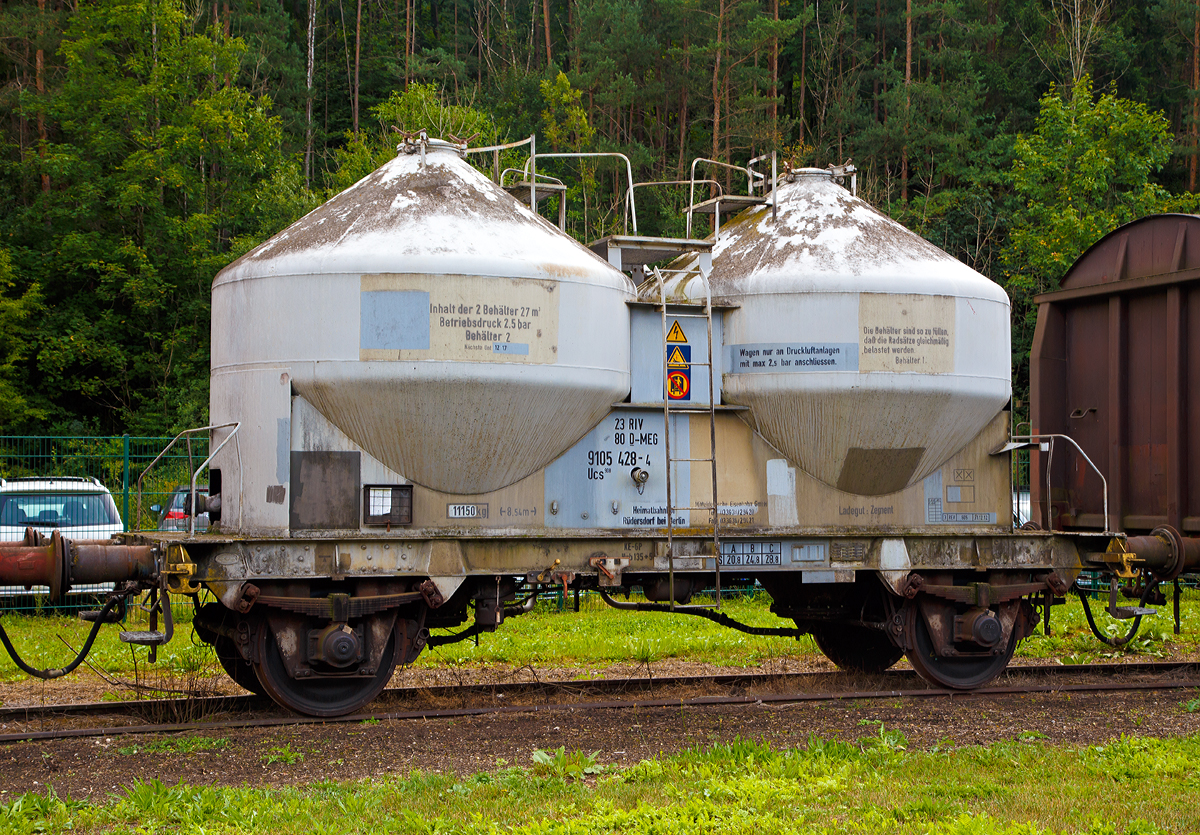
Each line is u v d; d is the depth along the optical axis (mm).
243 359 8742
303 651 8539
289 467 8508
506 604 9312
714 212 11461
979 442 10477
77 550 7957
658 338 9703
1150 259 11023
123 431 32781
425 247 8594
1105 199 33844
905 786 6379
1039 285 36156
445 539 8711
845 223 10305
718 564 9336
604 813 5816
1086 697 9609
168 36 33844
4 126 37438
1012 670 10992
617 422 9414
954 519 10328
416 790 6285
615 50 42500
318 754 7359
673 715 8805
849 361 9703
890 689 10258
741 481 9805
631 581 9742
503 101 45750
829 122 47531
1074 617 14383
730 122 41688
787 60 53156
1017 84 47406
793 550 9680
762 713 8883
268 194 33812
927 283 9938
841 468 9938
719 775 6676
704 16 41344
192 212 34719
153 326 33562
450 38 56188
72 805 6051
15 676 10867
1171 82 47125
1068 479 11766
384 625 8719
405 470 8766
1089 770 6734
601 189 41688
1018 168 34500
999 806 5953
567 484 9227
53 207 33125
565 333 8828
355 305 8461
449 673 11156
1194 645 12758
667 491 9047
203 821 5727
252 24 45375
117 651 12047
